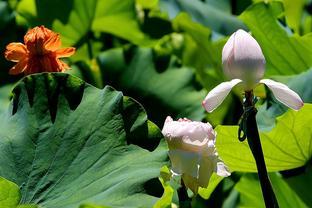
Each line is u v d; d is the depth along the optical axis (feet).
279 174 9.52
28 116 7.93
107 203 7.31
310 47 9.84
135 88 10.54
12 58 8.18
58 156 7.76
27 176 7.72
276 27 10.00
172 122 7.52
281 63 10.08
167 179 7.48
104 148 7.67
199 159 7.39
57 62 8.24
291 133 8.11
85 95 7.91
